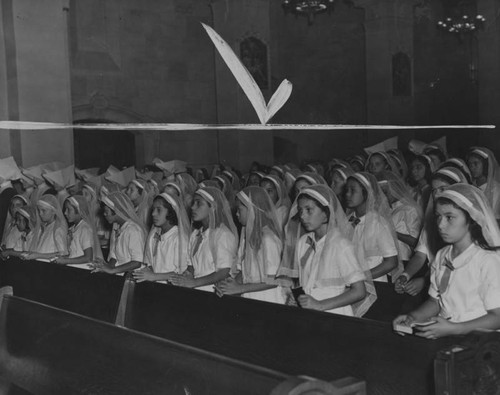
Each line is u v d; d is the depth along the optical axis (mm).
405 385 3521
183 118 20359
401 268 6047
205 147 20672
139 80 19641
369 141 20766
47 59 13727
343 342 3830
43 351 4324
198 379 3090
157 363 3361
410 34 20781
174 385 3213
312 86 22797
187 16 20406
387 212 5613
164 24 20016
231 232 5547
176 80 20250
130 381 3498
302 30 22625
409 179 8242
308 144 22688
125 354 3598
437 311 4004
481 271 3723
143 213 8094
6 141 13594
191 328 4824
